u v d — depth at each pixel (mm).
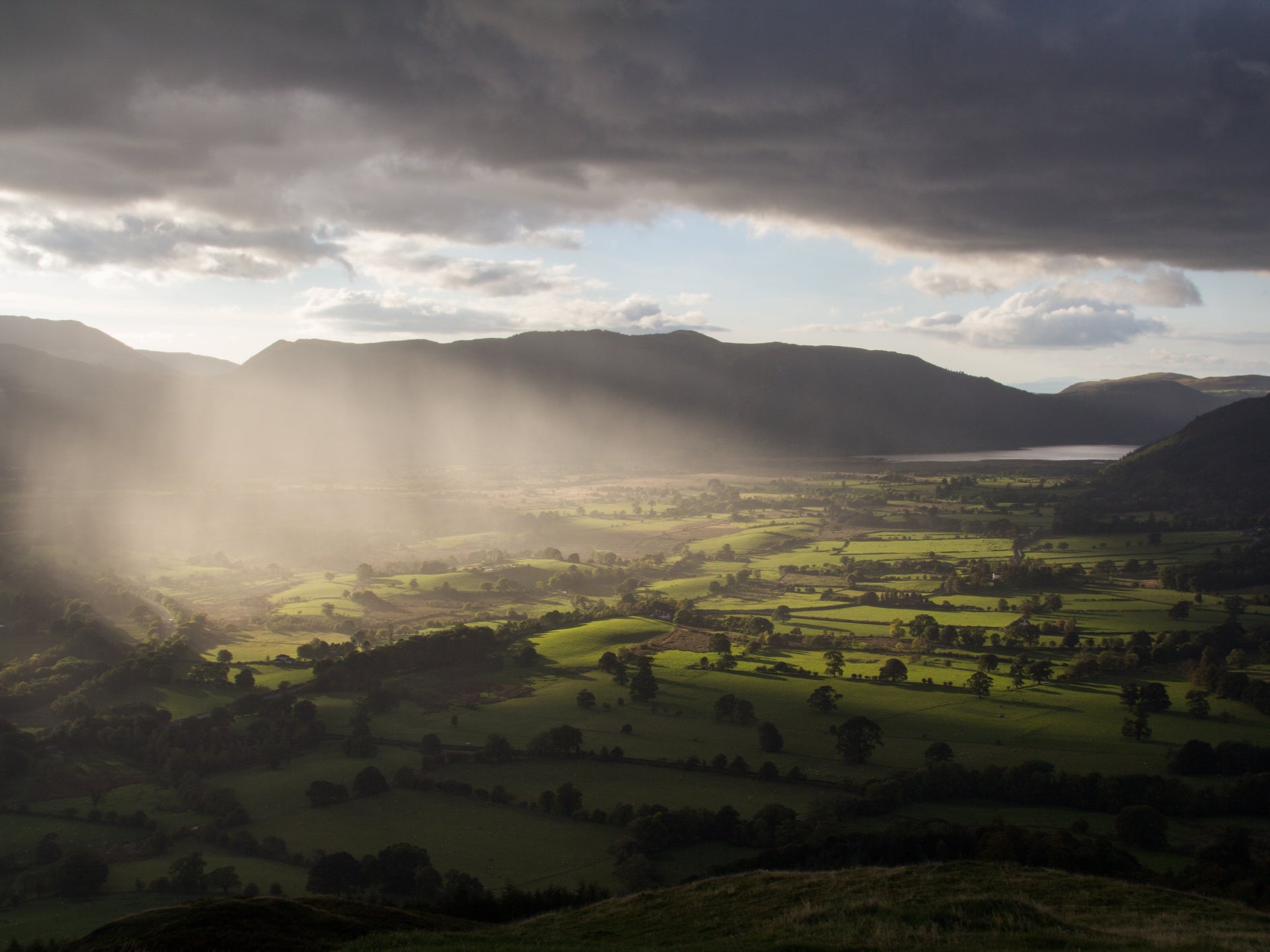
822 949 30672
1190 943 30734
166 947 32156
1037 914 35812
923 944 31234
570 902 55312
